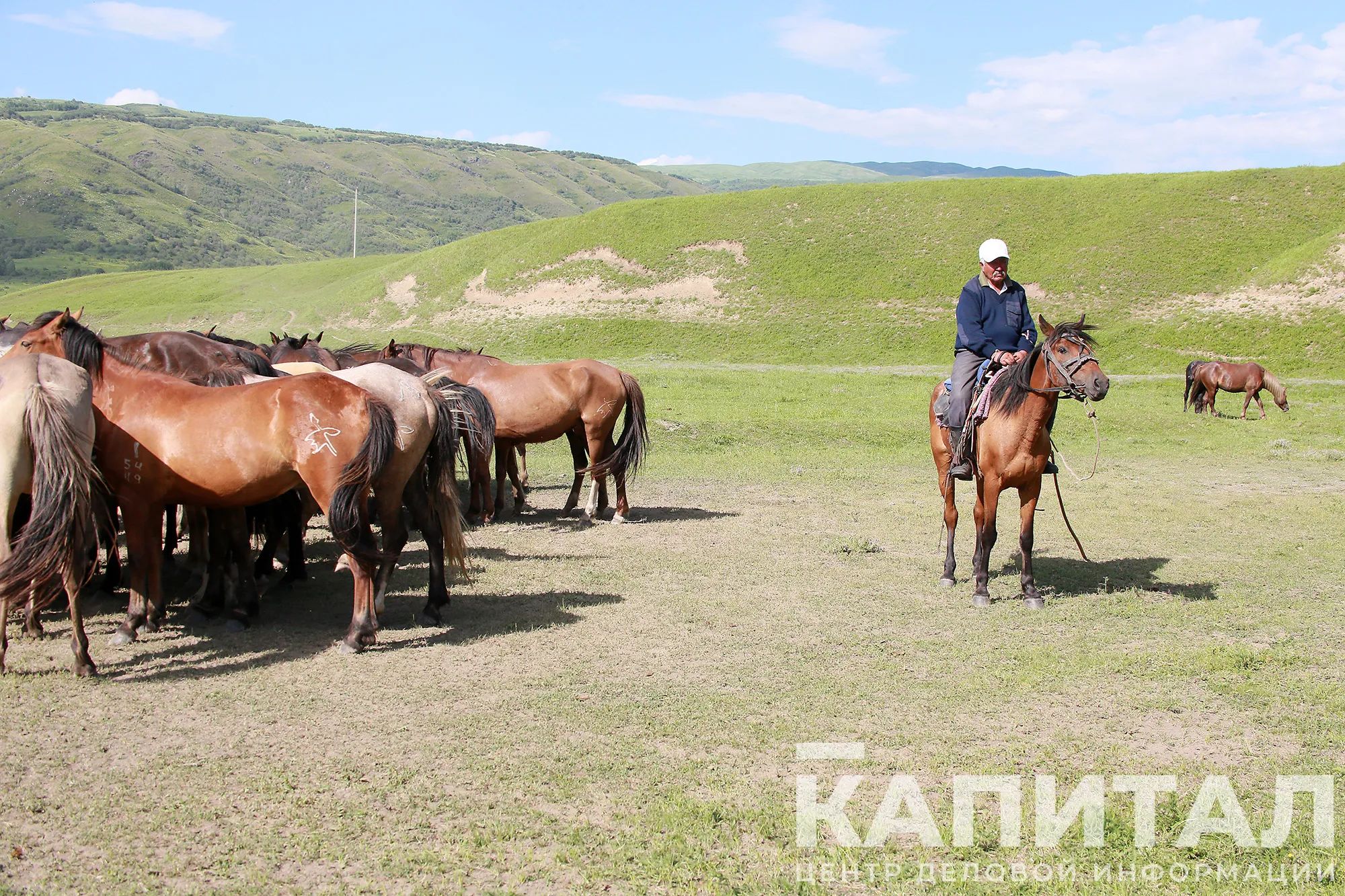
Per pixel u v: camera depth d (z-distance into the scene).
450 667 7.16
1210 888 4.32
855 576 10.12
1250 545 11.84
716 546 11.58
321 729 5.95
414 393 8.22
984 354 8.96
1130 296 50.88
